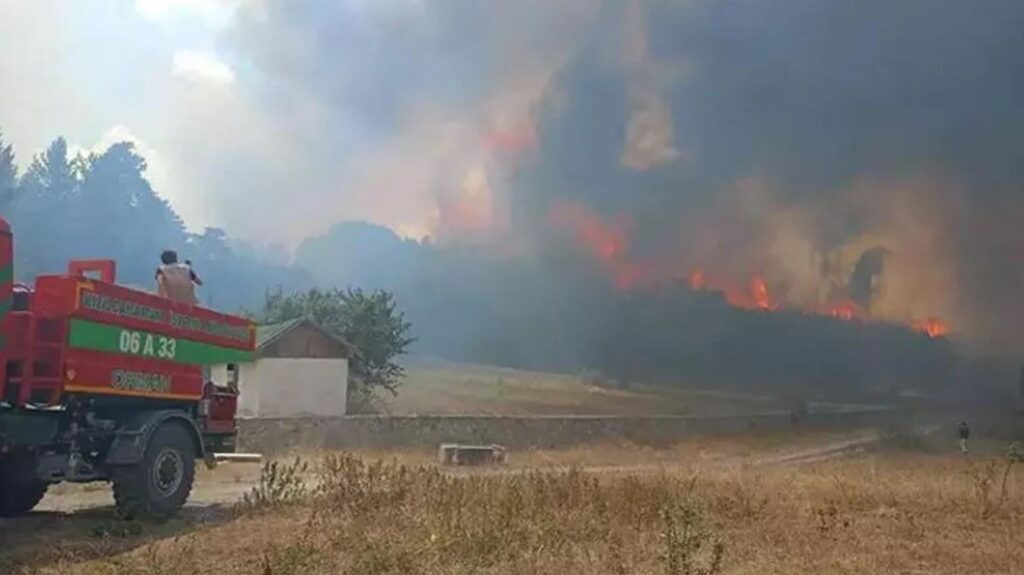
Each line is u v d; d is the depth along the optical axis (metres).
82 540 10.53
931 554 10.13
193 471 13.02
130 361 12.16
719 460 34.91
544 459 32.19
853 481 18.02
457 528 10.05
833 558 9.75
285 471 17.09
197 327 13.51
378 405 47.28
